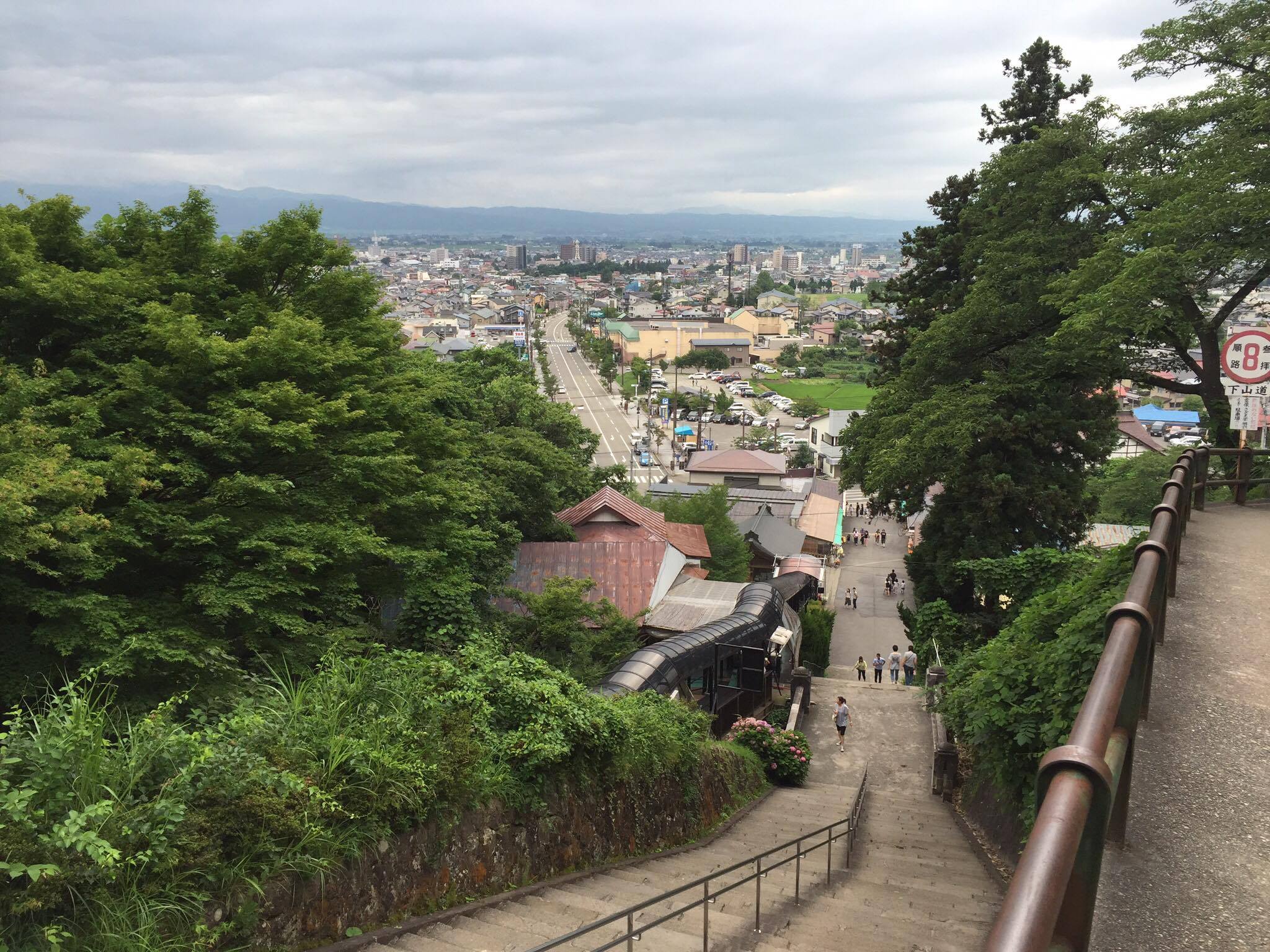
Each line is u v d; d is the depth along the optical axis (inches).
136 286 505.0
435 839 262.5
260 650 450.0
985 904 326.6
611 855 362.0
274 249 587.8
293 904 211.5
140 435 457.7
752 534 1758.1
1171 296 631.8
